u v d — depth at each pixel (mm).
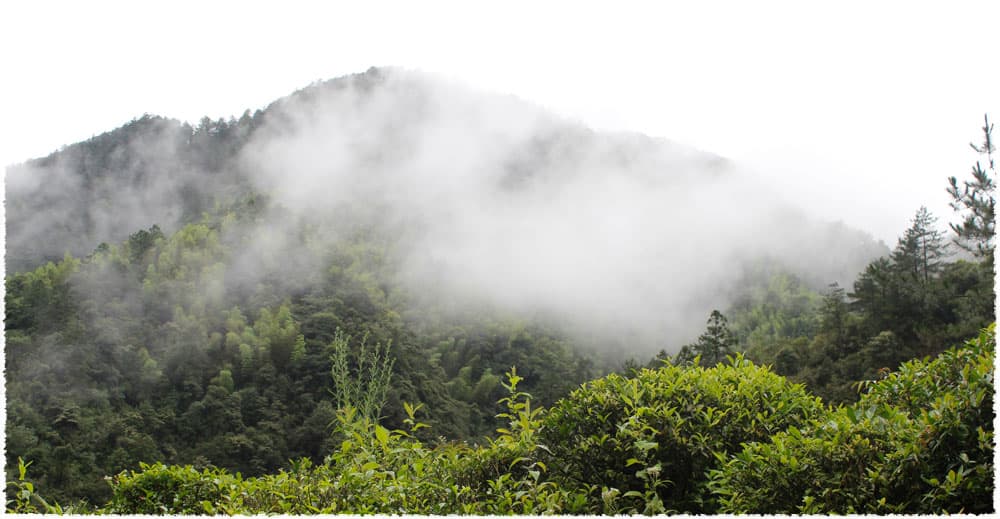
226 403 30156
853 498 2078
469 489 2369
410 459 2627
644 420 2600
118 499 2439
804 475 2207
